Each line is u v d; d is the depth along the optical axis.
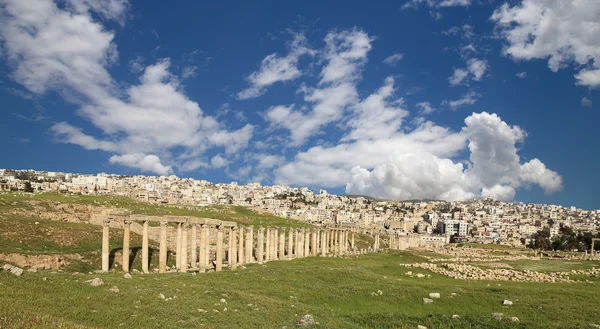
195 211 146.12
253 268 71.94
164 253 69.25
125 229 66.50
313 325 36.75
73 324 27.89
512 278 72.31
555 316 44.06
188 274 62.38
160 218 70.00
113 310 33.31
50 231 81.56
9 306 29.02
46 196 128.38
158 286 44.59
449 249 195.75
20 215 94.31
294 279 59.28
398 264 92.31
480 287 59.19
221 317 35.47
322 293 51.50
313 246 126.00
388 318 43.28
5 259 61.59
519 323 41.22
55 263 66.88
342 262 95.19
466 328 40.66
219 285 52.38
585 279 78.19
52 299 33.38
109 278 46.38
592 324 40.78
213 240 118.25
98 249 79.81
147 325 31.11
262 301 43.78
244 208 191.12
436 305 49.09
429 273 78.56
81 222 102.50
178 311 35.41
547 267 105.19
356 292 52.44
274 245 103.00
